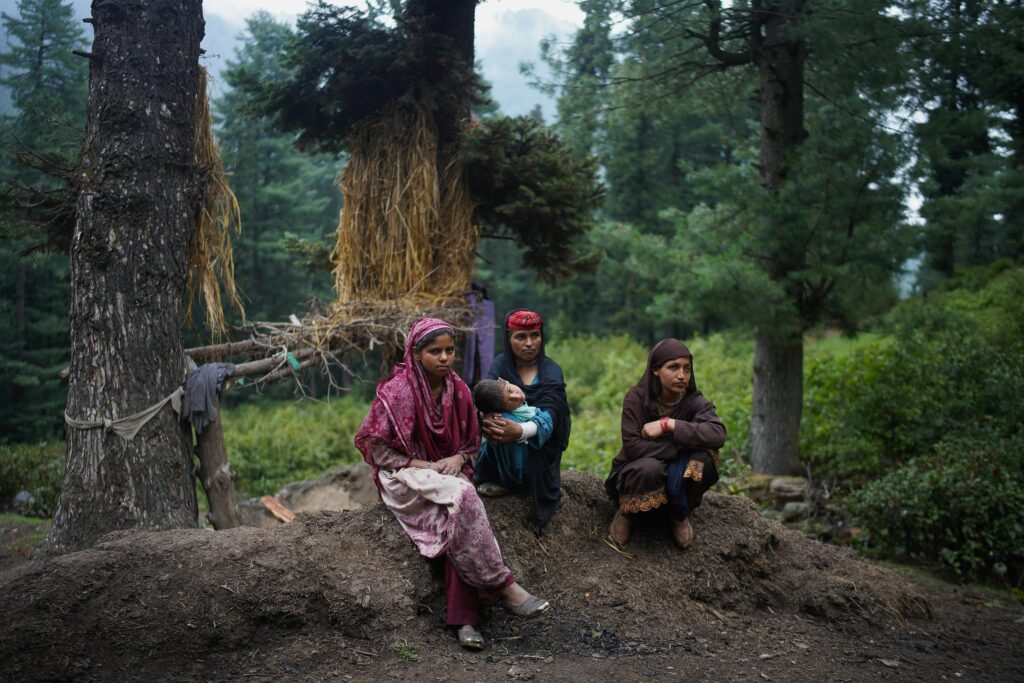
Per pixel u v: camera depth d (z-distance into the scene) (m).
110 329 5.22
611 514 4.94
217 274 6.34
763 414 9.42
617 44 9.16
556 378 4.58
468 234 7.93
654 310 9.50
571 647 3.93
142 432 5.26
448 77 7.75
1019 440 7.49
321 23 7.72
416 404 4.08
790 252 8.64
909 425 8.98
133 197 5.27
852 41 7.97
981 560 6.81
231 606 3.71
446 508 3.93
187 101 5.59
